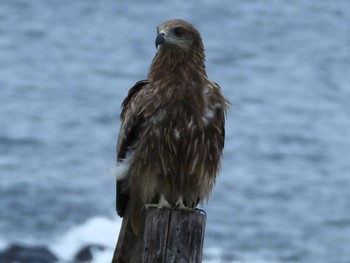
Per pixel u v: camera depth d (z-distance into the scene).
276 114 44.53
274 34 71.38
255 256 26.16
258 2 82.62
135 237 10.62
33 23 70.94
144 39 68.31
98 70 55.25
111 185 30.94
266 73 56.47
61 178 31.64
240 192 31.08
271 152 36.94
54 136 37.38
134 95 11.09
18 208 28.55
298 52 64.50
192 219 9.16
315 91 51.34
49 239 25.19
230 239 26.89
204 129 10.80
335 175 34.47
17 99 44.91
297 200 31.08
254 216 29.03
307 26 75.62
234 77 54.75
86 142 36.91
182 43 10.77
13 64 55.81
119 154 10.98
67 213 28.09
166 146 10.75
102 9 78.38
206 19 77.62
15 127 38.50
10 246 23.34
